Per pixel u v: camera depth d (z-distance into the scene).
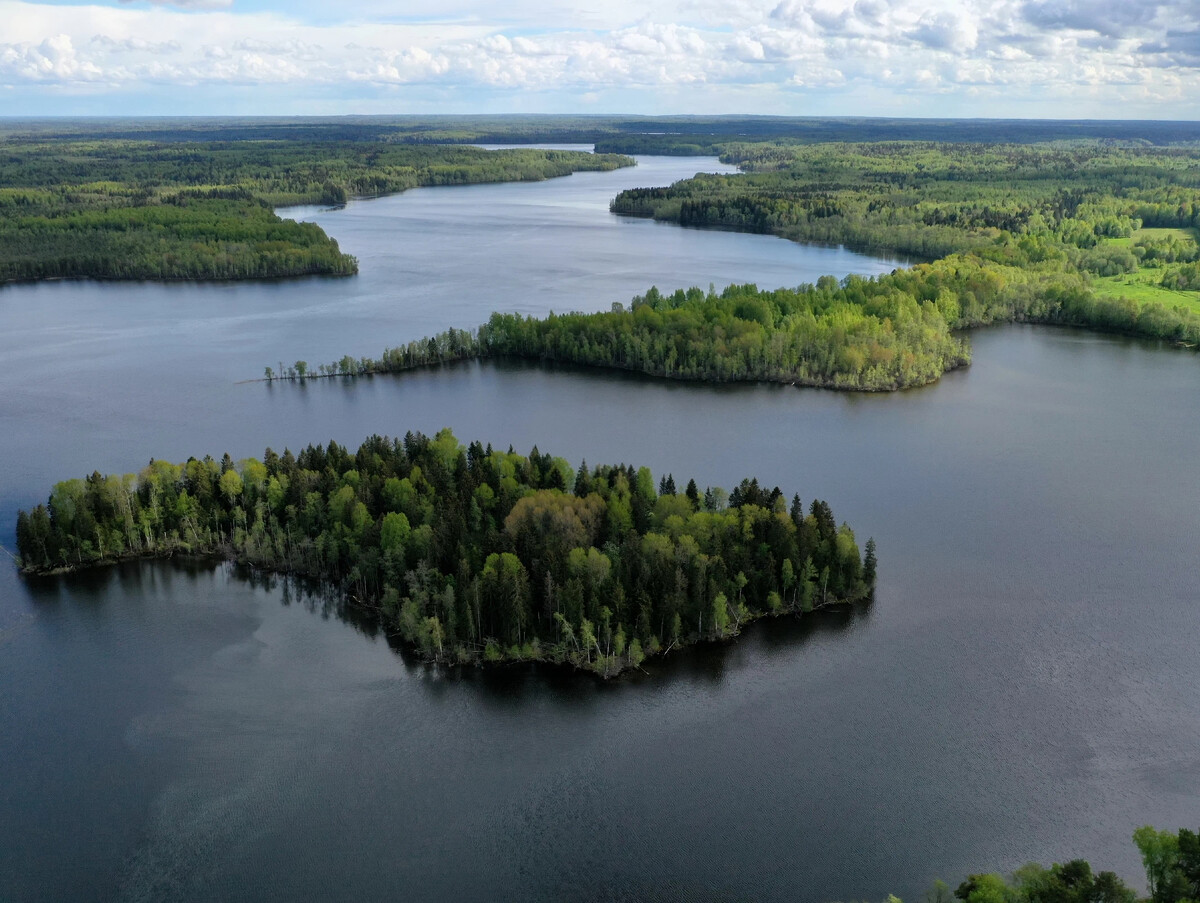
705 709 123.69
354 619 142.25
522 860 100.75
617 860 100.88
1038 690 126.88
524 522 148.62
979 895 83.19
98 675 128.75
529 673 130.25
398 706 123.62
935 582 152.75
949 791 109.81
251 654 133.75
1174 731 119.19
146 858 100.69
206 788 109.62
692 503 155.88
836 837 103.69
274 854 101.25
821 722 121.00
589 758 115.19
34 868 99.38
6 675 128.50
